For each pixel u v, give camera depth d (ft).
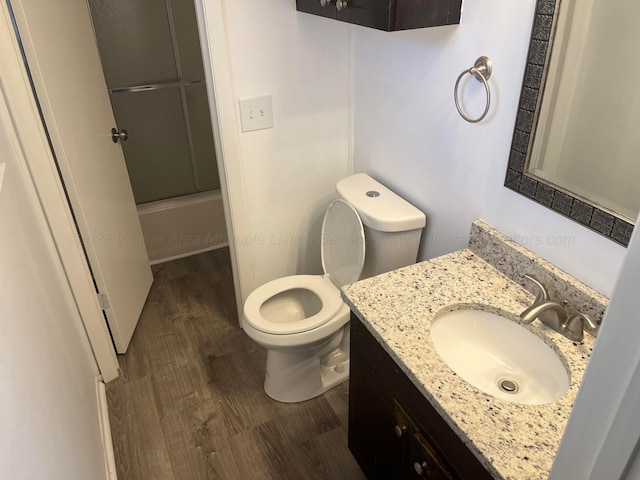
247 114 6.30
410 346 3.96
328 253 6.91
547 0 3.62
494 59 4.30
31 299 4.06
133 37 8.79
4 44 5.00
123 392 6.97
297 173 7.07
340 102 6.81
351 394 5.33
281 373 6.55
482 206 4.95
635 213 3.51
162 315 8.41
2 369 2.85
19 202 4.76
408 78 5.55
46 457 3.34
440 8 4.39
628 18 3.21
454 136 5.08
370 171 6.91
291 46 6.16
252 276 7.57
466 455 3.46
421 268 4.88
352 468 5.93
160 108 9.44
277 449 6.14
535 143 4.09
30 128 5.36
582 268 4.07
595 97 3.54
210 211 10.02
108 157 7.27
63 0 6.15
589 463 1.80
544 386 4.02
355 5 4.67
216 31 5.65
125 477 5.85
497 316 4.39
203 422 6.50
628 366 1.54
